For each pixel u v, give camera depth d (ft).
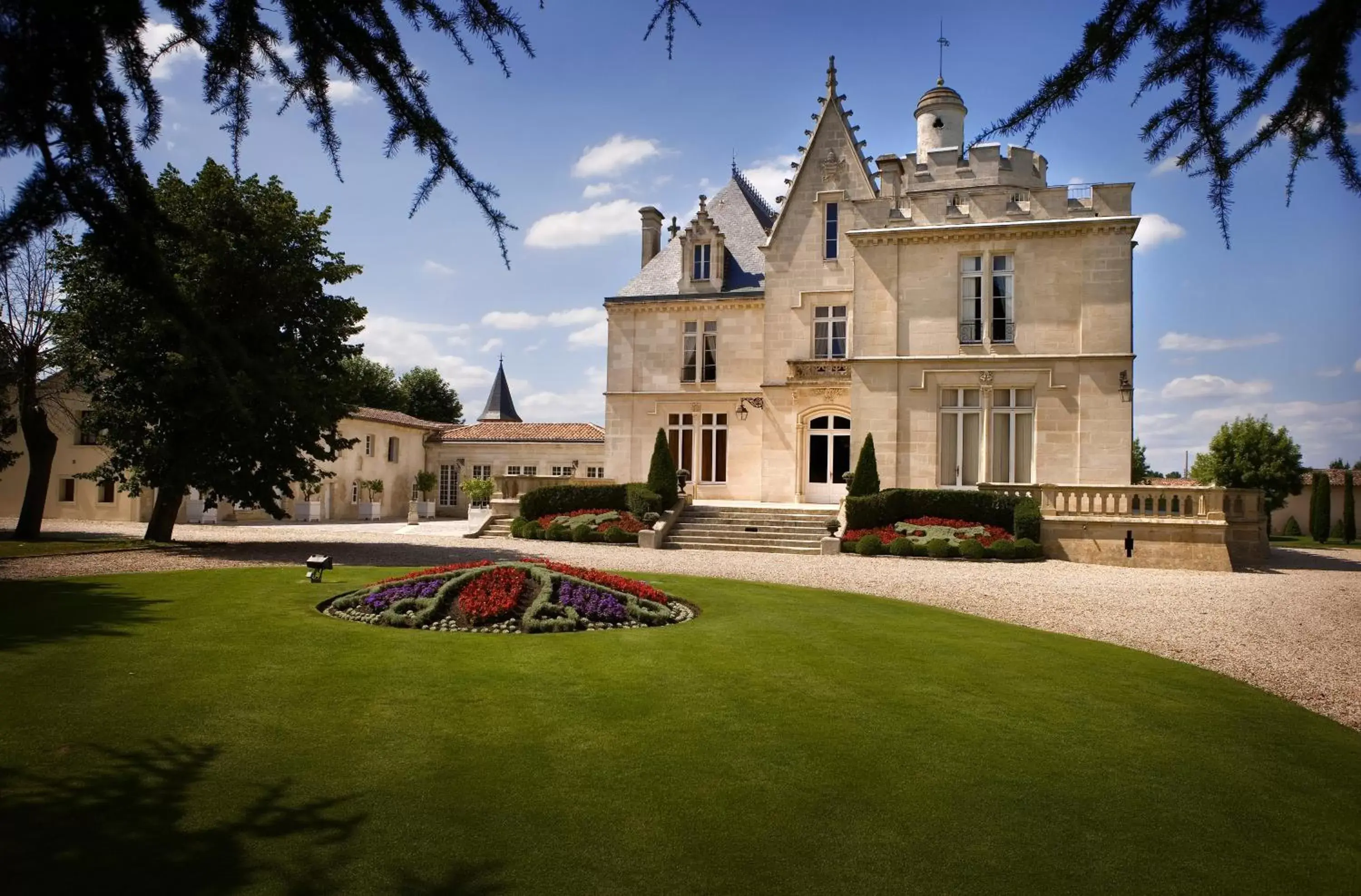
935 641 32.14
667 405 101.96
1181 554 64.85
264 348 52.16
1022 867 14.29
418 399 208.74
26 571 44.80
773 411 93.97
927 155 90.89
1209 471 147.13
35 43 9.25
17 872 12.91
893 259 79.82
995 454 77.05
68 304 58.08
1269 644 34.63
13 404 70.74
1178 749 20.45
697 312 101.45
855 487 75.10
